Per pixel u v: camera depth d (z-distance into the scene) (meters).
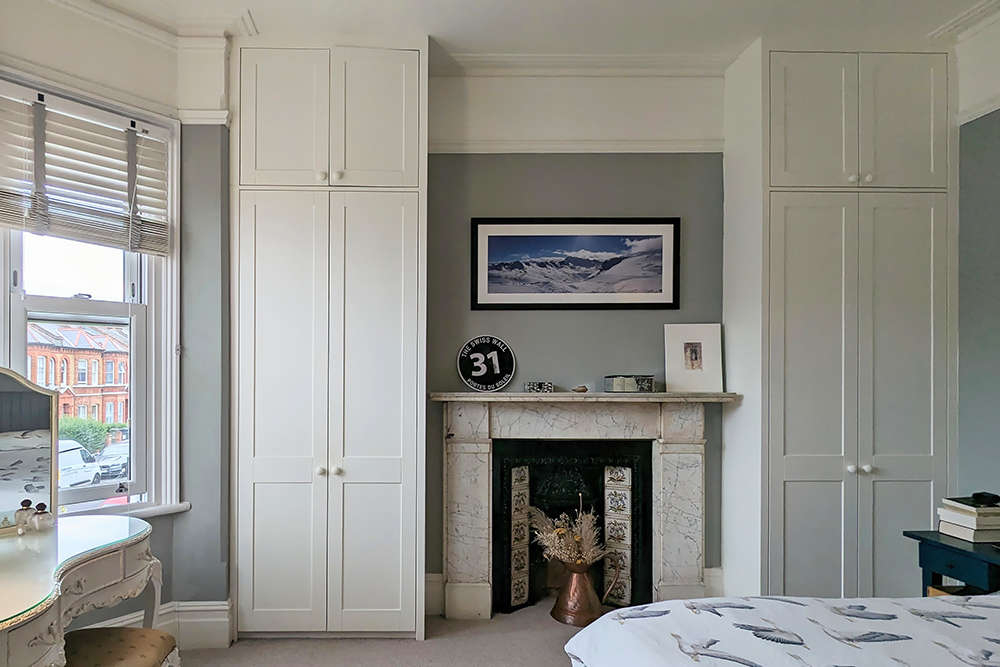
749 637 1.46
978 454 2.86
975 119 2.91
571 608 3.11
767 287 2.95
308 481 2.89
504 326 3.33
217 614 2.81
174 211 2.82
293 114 2.92
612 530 3.35
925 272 2.97
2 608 1.42
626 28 2.91
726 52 3.14
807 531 2.93
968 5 2.70
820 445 2.94
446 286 3.32
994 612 1.63
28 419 2.11
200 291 2.84
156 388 2.77
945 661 1.33
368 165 2.94
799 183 2.96
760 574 2.92
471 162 3.35
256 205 2.91
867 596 2.92
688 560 3.22
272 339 2.90
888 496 2.94
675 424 3.23
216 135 2.86
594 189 3.36
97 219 2.54
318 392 2.90
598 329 3.35
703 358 3.30
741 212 3.14
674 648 1.42
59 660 1.57
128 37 2.67
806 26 2.88
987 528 2.41
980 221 2.88
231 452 2.88
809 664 1.31
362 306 2.93
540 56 3.17
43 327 2.43
